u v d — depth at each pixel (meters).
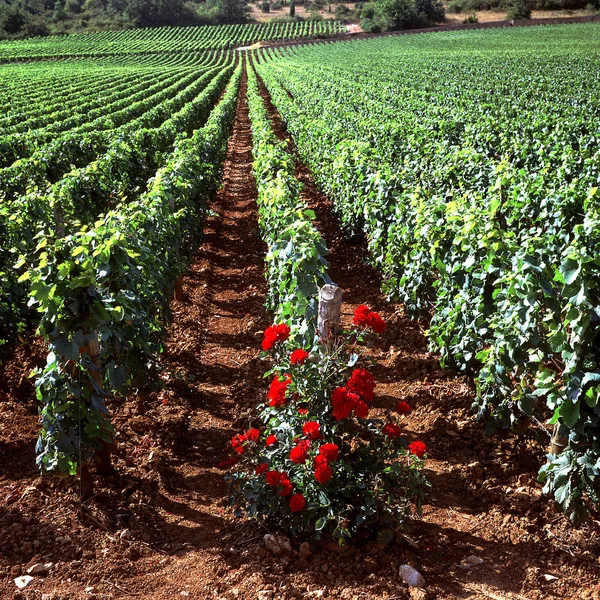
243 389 5.89
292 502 3.38
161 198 7.70
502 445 4.75
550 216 6.99
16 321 6.37
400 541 3.70
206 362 6.67
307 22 120.19
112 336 4.54
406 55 62.09
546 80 32.25
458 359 5.30
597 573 3.45
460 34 86.94
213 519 4.04
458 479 4.43
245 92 46.03
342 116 18.64
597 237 4.69
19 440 4.99
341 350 4.32
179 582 3.44
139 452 4.80
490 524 3.91
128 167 13.07
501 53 55.41
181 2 129.38
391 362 6.43
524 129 13.13
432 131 13.50
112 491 4.27
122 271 4.65
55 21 129.50
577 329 3.56
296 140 20.17
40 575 3.45
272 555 3.60
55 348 3.89
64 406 3.98
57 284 3.87
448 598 3.28
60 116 25.42
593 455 3.60
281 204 7.35
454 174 9.77
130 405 5.50
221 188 15.07
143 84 45.84
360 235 10.53
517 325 4.14
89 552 3.64
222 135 17.94
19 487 4.30
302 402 3.96
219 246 11.10
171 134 17.84
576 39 67.50
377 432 3.86
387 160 11.56
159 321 6.22
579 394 3.49
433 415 5.29
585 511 3.62
